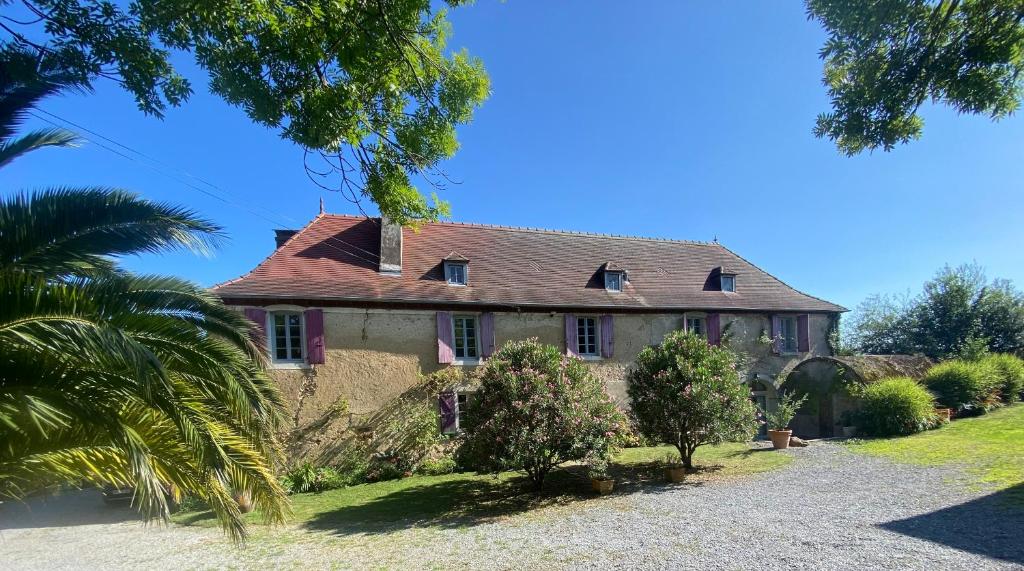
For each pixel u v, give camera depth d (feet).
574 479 37.27
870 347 98.73
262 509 16.24
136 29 14.39
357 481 41.45
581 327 54.08
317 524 29.68
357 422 43.57
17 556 26.96
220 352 15.75
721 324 59.16
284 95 16.30
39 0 13.53
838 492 27.89
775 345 61.05
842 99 16.70
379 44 16.62
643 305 55.42
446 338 47.32
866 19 14.79
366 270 48.47
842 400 53.06
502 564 20.54
